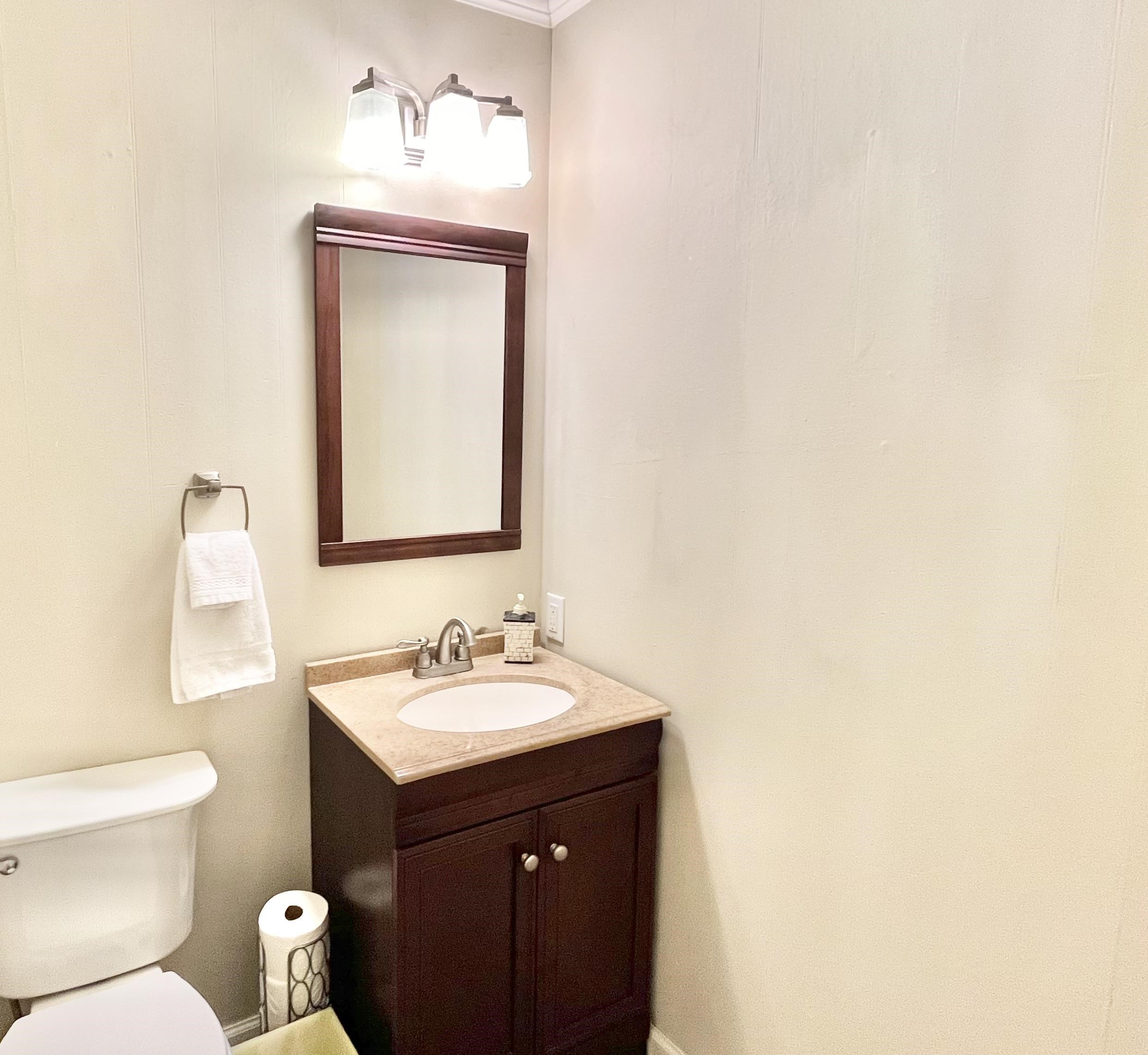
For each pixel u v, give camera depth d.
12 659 1.60
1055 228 1.09
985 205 1.16
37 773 1.65
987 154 1.16
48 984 1.53
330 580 1.93
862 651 1.39
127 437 1.66
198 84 1.66
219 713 1.82
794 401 1.48
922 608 1.29
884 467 1.33
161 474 1.70
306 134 1.79
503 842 1.62
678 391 1.74
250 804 1.89
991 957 1.23
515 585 2.21
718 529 1.66
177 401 1.70
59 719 1.66
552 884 1.71
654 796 1.83
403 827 1.50
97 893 1.54
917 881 1.33
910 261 1.27
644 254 1.81
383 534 1.98
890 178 1.29
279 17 1.73
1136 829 1.05
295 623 1.90
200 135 1.67
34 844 1.47
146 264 1.64
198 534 1.74
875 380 1.33
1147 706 1.03
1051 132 1.08
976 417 1.20
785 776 1.55
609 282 1.92
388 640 2.03
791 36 1.44
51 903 1.51
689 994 1.81
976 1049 1.26
